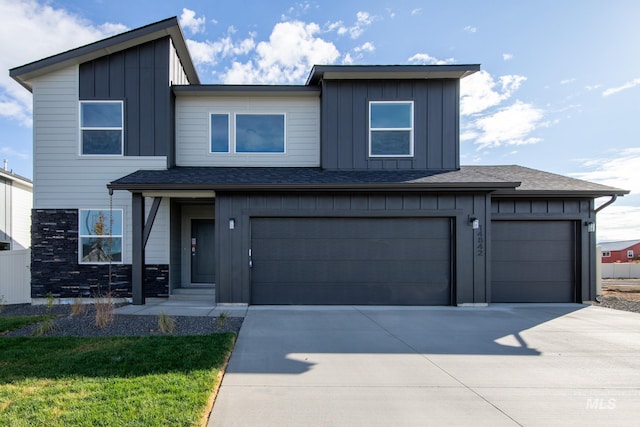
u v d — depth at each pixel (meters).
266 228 9.03
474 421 3.22
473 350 5.28
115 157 9.77
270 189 8.55
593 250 9.67
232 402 3.51
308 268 9.03
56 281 9.50
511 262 9.73
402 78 10.23
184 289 10.17
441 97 10.30
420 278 9.07
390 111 10.30
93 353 4.72
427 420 3.23
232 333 5.86
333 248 9.08
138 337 5.57
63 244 9.56
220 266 8.77
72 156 9.73
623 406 3.55
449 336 6.02
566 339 5.89
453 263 9.03
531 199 9.68
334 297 9.02
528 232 9.77
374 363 4.67
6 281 9.68
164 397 3.43
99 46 9.55
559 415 3.36
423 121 10.27
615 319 7.46
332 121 10.21
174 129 10.41
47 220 9.59
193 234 11.29
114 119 9.86
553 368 4.55
